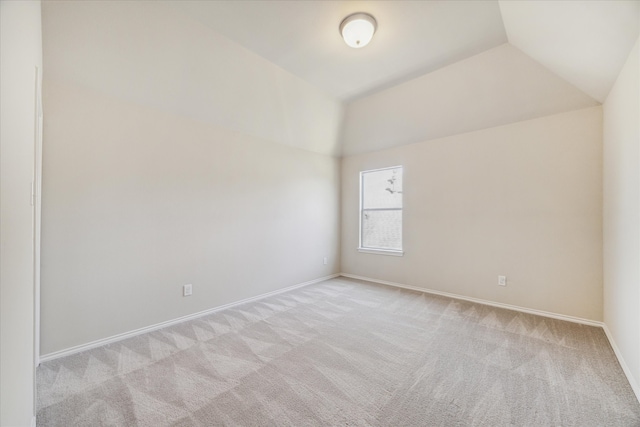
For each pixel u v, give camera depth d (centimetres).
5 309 87
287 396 176
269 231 394
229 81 297
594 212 284
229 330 276
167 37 238
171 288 291
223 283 337
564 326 282
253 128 365
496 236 346
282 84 333
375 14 226
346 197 516
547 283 310
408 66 308
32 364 136
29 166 122
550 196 309
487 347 239
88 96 238
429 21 235
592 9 165
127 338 257
